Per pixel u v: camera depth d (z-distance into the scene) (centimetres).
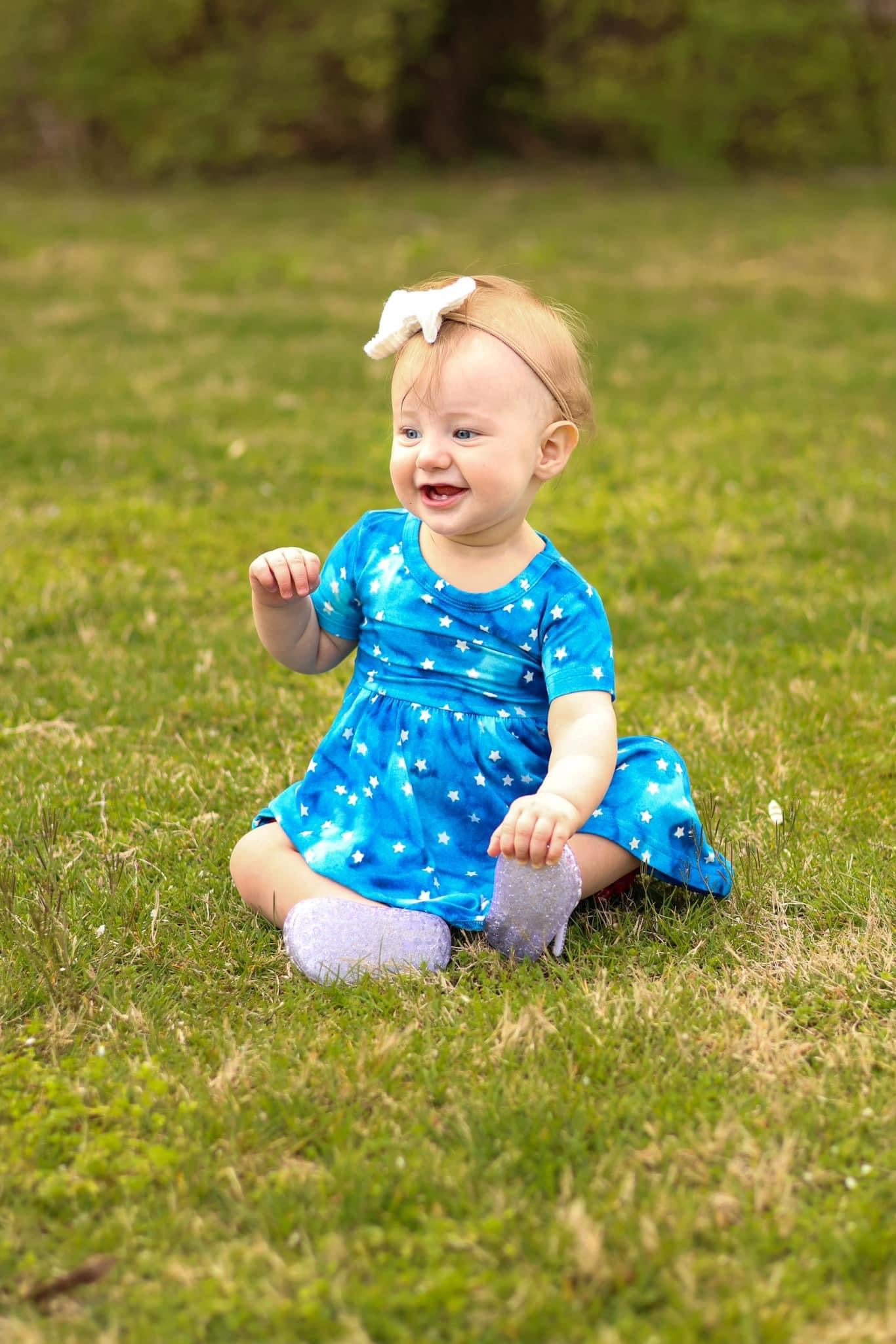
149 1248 184
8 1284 178
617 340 938
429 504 252
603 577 492
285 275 1170
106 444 658
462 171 1855
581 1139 204
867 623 436
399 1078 217
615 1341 166
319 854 260
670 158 1881
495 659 261
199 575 493
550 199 1634
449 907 254
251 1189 196
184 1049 227
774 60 1839
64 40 1756
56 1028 231
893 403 758
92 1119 208
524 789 265
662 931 266
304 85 1769
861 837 303
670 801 267
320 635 282
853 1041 228
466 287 249
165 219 1484
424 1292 174
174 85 1772
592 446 667
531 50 1861
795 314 1038
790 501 577
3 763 340
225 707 377
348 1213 188
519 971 250
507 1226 185
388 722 266
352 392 790
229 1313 172
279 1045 227
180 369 832
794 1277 177
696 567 503
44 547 518
